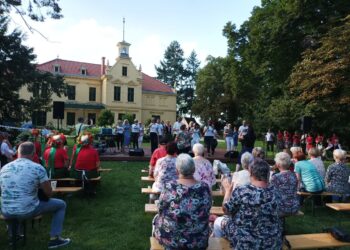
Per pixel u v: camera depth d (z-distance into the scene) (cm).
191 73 7344
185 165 343
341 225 632
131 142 2030
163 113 5097
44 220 612
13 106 1881
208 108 4962
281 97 2778
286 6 2194
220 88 5103
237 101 4328
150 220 625
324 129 2422
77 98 4547
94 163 776
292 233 586
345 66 1591
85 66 4762
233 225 338
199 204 334
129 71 4719
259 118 3225
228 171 668
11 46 1794
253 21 2473
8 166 457
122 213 664
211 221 467
